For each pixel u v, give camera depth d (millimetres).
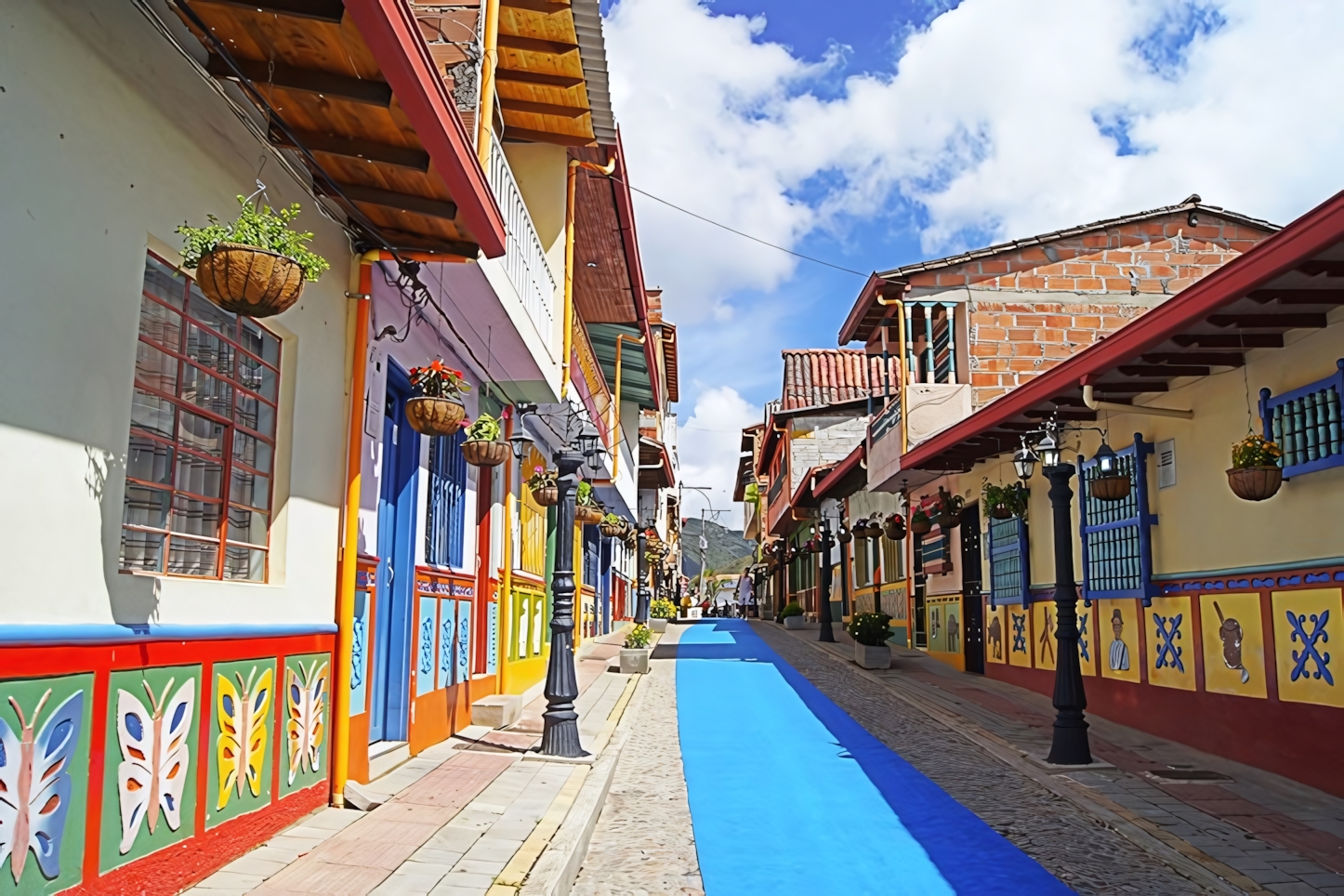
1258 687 8492
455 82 7551
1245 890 5754
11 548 3549
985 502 14250
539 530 14695
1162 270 17078
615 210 13469
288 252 4223
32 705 3619
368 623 7422
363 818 6359
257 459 5734
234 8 4344
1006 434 12836
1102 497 10352
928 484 18891
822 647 21406
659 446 30016
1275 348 8266
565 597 9336
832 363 32250
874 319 19016
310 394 6223
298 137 5441
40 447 3691
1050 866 6359
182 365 4898
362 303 6816
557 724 9047
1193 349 8391
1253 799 7715
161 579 4543
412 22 4617
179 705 4668
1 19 3471
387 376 7926
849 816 7543
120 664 4180
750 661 18500
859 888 5961
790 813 7625
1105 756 9328
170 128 4543
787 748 10141
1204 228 17188
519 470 12648
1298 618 7953
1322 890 5746
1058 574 9383
